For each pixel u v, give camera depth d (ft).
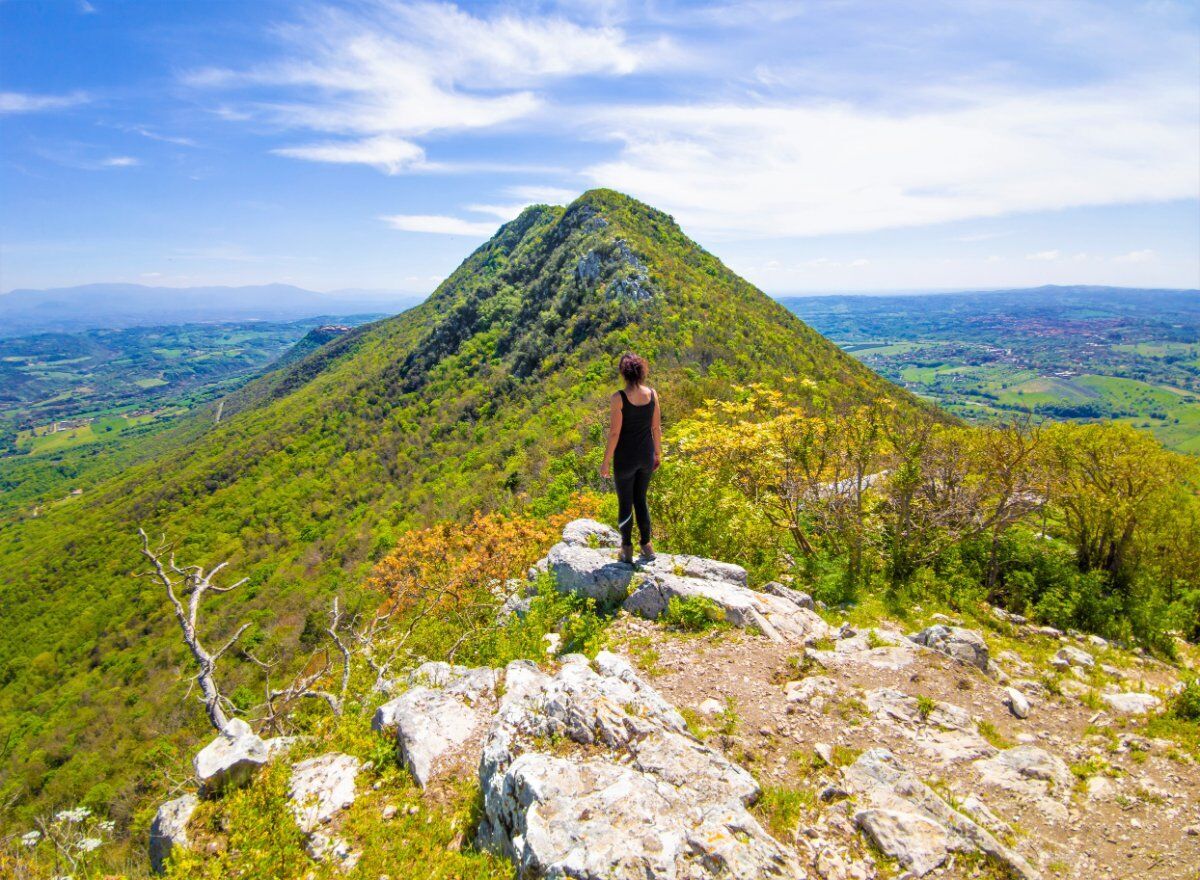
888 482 32.91
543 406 199.62
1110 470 38.73
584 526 29.73
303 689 23.68
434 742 15.20
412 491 205.77
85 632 192.54
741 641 19.10
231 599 179.11
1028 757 13.85
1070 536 42.01
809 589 28.02
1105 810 12.35
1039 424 34.47
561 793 10.94
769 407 37.24
